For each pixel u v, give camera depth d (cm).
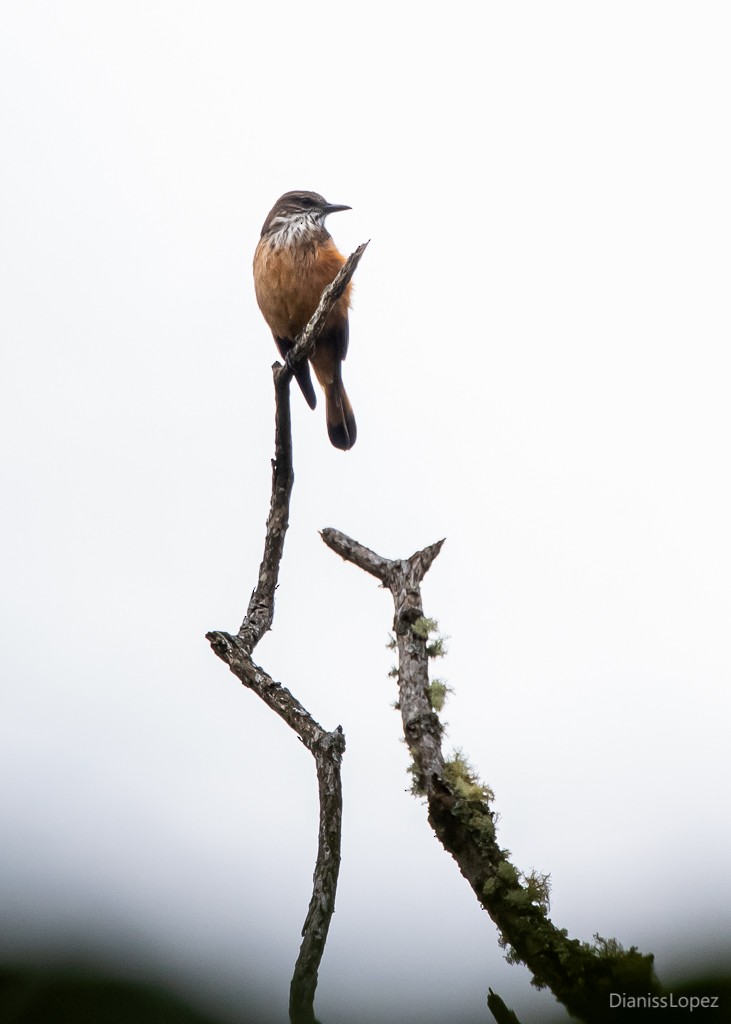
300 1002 571
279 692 750
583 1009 567
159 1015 494
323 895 638
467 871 654
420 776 712
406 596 788
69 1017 473
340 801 686
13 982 487
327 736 713
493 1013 574
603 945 593
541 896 630
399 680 756
